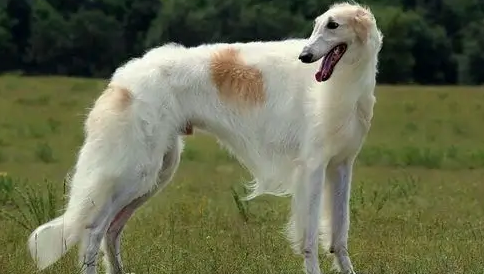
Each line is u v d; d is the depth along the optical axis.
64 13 46.47
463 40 41.00
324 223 8.50
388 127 26.52
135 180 8.13
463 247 9.65
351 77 7.97
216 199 14.41
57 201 12.67
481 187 16.28
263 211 12.62
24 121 25.88
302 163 8.22
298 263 8.98
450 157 21.17
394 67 39.50
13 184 14.74
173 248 9.39
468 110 28.98
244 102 8.33
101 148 8.10
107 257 8.46
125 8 43.91
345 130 8.09
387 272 8.43
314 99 8.13
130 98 8.16
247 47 8.50
